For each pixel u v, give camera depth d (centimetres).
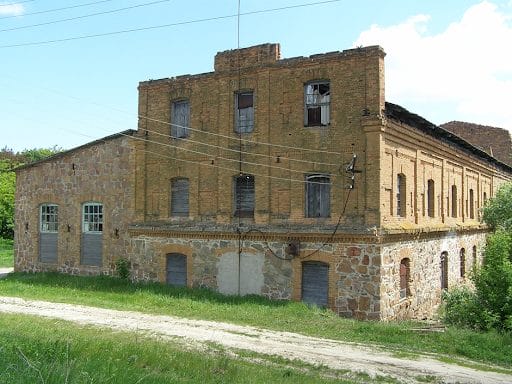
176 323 1630
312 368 1169
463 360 1317
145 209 2378
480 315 1664
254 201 2084
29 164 2881
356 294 1823
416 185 2180
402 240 2005
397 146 1992
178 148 2283
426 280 2275
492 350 1403
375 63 1834
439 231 2416
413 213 2150
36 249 2850
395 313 1906
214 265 2148
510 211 2923
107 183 2575
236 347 1339
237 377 973
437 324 1738
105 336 1356
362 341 1463
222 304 1927
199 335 1467
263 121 2059
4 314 1661
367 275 1808
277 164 2025
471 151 3017
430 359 1304
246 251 2073
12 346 990
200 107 2233
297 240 1950
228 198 2131
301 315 1762
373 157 1822
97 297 2097
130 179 2472
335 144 1906
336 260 1867
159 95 2355
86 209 2678
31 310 1806
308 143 1959
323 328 1600
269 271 2014
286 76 2020
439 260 2473
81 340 1178
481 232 3244
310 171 1952
